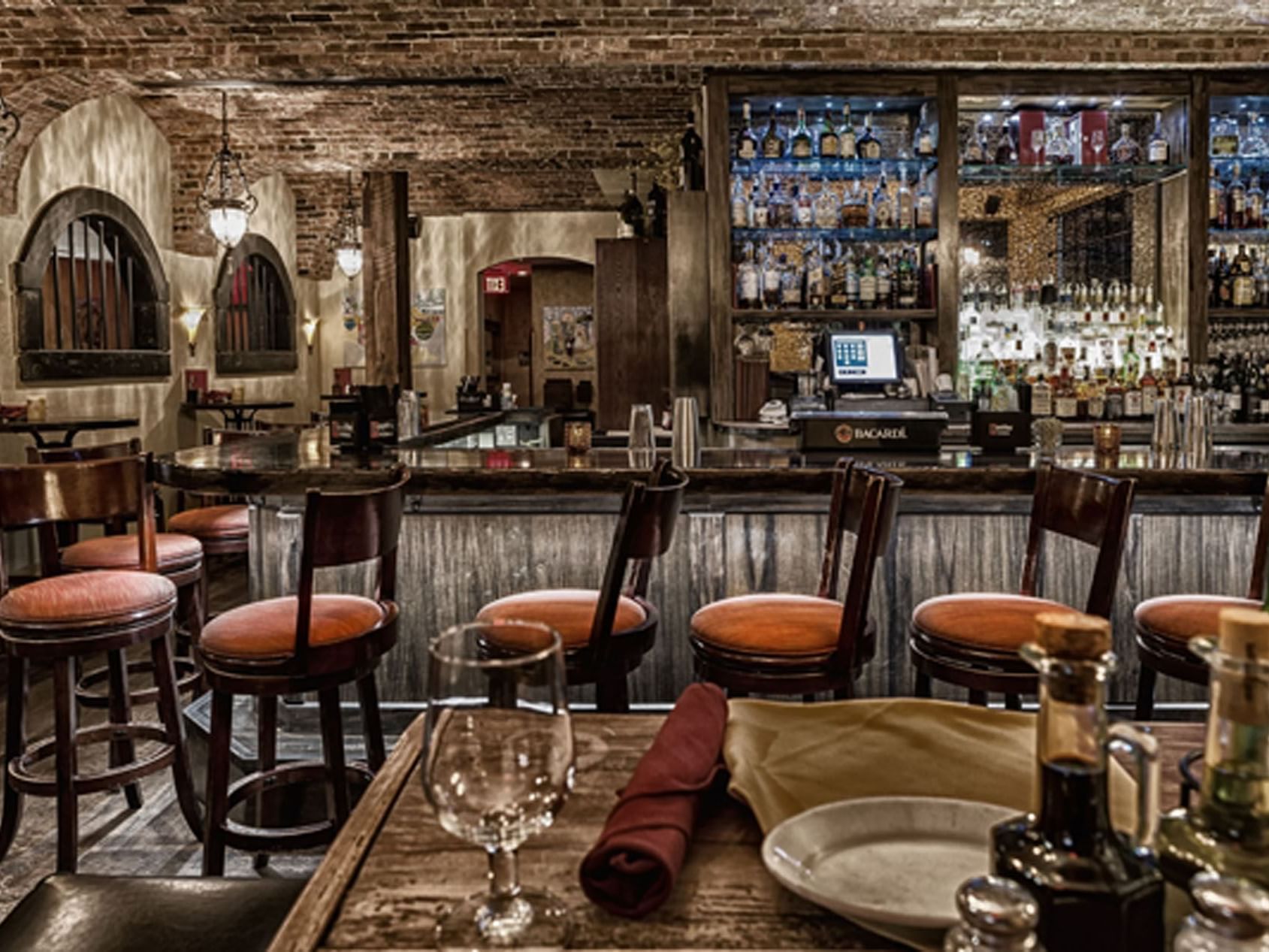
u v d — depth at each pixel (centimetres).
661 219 905
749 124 684
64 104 747
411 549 383
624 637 271
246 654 265
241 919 175
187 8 626
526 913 109
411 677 385
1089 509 271
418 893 116
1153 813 93
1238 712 102
